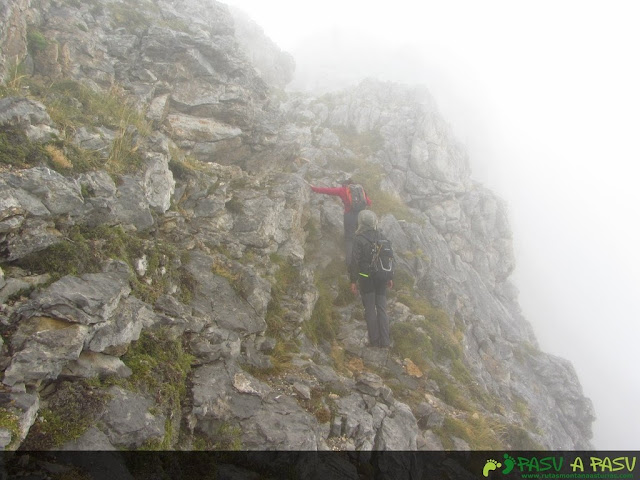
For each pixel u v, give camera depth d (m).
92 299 3.11
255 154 7.40
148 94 6.39
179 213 5.10
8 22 5.00
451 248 10.94
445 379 6.18
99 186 4.02
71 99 5.11
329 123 13.45
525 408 7.48
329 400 4.53
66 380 2.97
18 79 4.73
